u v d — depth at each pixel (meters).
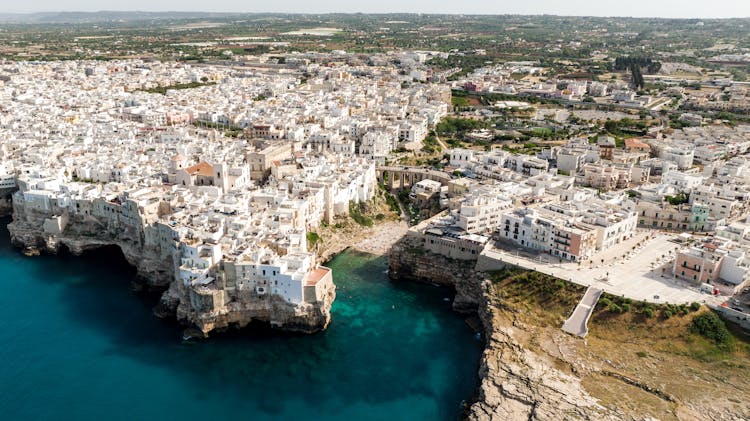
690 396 192.38
